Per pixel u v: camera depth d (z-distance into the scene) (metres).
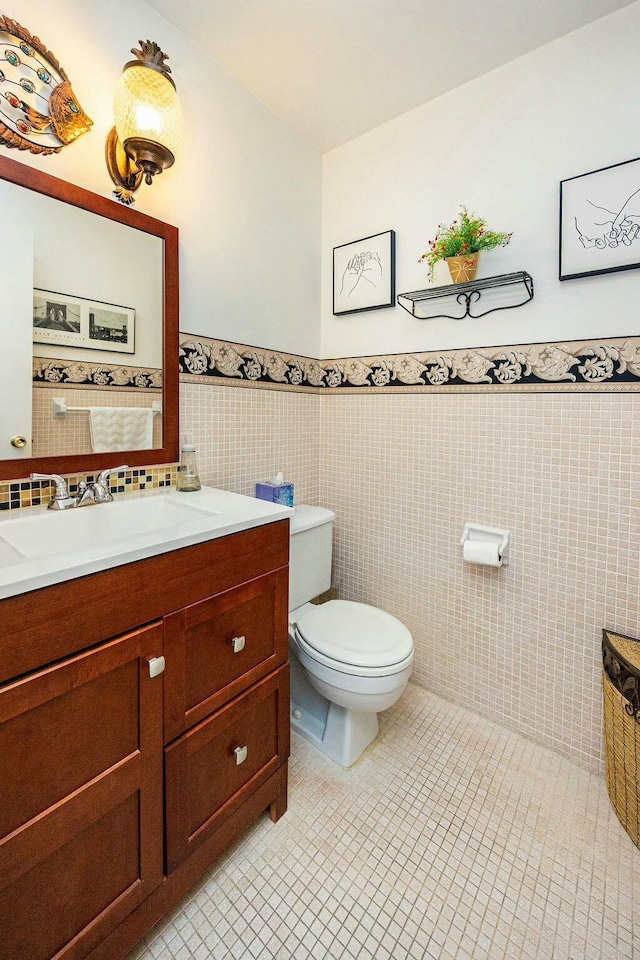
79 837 0.79
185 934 0.98
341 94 1.64
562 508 1.47
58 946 0.77
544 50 1.40
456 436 1.69
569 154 1.38
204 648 0.99
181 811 0.96
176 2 1.27
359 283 1.92
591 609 1.44
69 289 1.18
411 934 0.99
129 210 1.28
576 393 1.42
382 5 1.27
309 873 1.12
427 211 1.70
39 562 0.74
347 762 1.46
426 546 1.82
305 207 1.94
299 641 1.51
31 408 1.13
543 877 1.11
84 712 0.77
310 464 2.08
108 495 1.22
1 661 0.66
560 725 1.53
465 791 1.38
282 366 1.88
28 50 1.05
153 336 1.37
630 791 1.21
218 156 1.53
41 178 1.09
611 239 1.30
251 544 1.09
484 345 1.60
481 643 1.70
